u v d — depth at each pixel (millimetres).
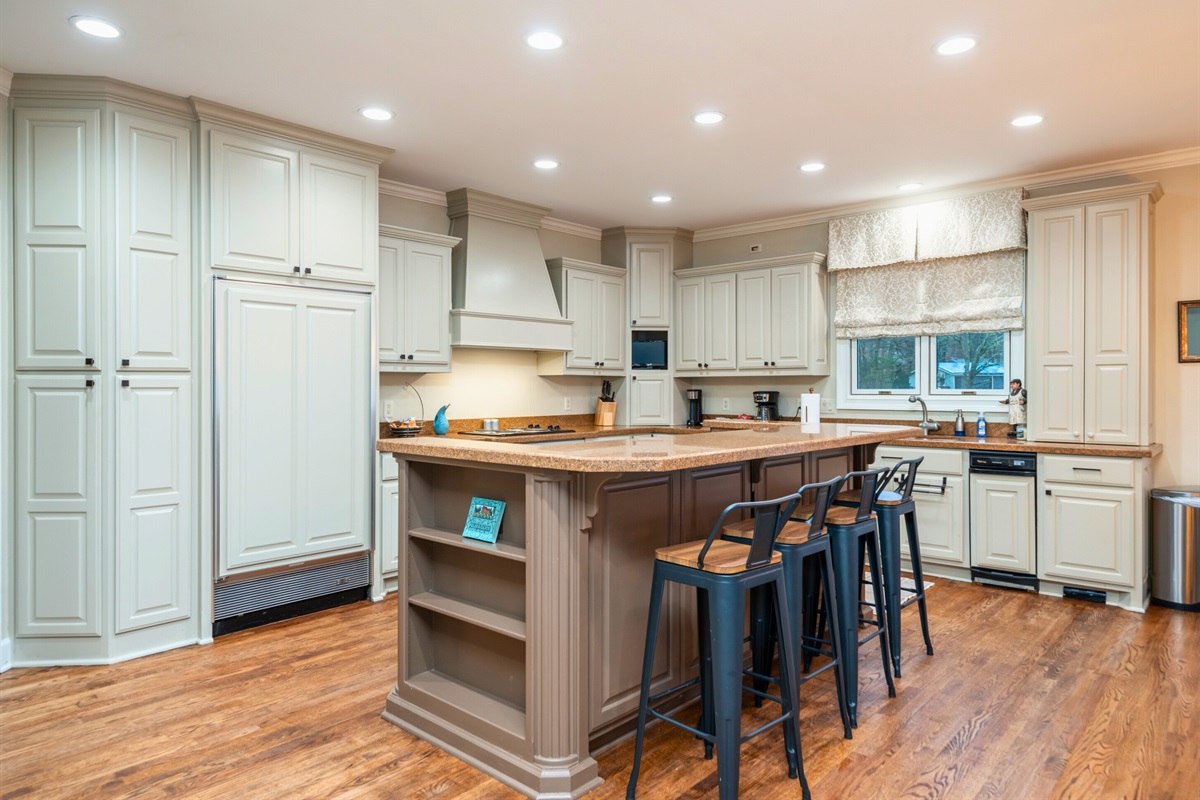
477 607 2551
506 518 2463
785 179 4750
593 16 2680
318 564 3906
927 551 4742
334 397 3902
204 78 3174
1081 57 3004
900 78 3213
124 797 2146
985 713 2691
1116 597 4090
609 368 6035
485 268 5105
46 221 3148
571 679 2186
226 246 3492
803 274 5520
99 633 3180
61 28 2730
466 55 2982
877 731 2553
